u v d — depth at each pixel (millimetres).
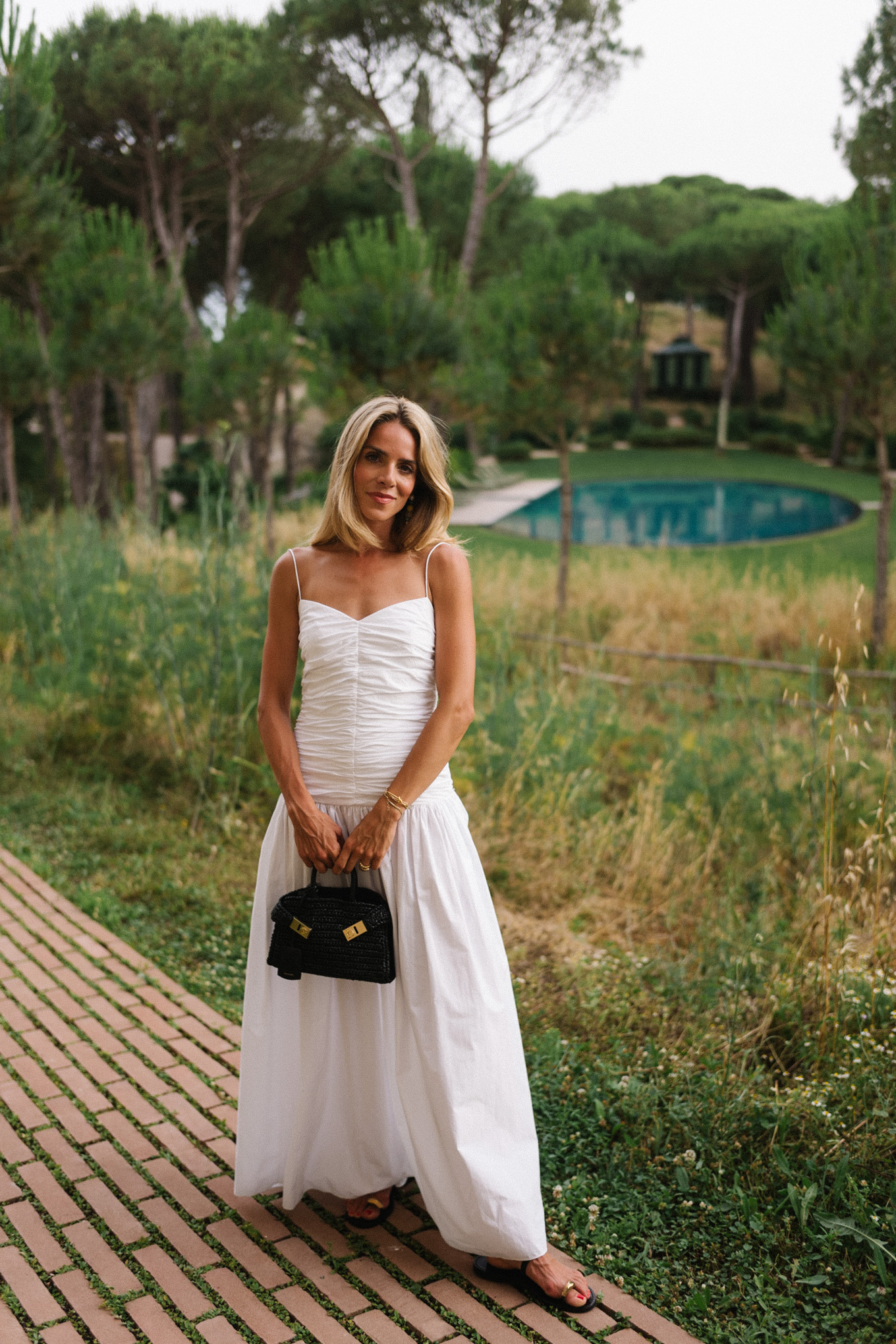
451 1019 2125
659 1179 2594
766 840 4719
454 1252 2346
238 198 20031
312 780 2201
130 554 7930
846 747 3465
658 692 7531
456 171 23609
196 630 5781
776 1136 2680
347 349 11336
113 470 23453
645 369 43469
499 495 28562
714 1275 2273
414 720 2188
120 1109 2867
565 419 10961
